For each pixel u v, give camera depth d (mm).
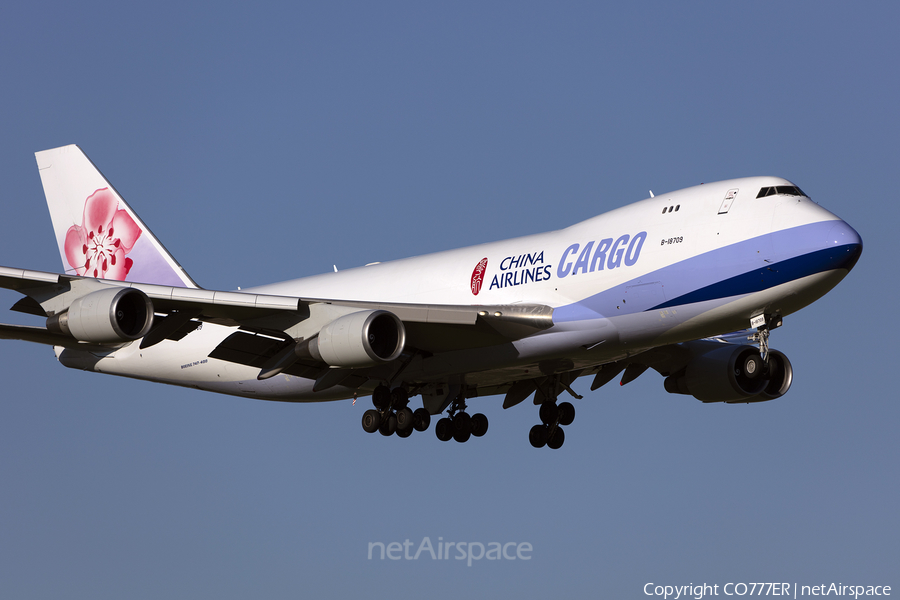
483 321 71625
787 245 64188
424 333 73688
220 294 69750
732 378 82188
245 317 72812
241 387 89938
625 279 68688
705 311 66812
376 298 81688
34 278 68062
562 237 74188
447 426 86688
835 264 63406
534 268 73438
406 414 81375
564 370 76812
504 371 77062
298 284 90188
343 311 70750
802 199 66438
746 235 65562
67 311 68375
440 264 79562
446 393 81938
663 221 69125
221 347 79938
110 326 65812
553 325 70875
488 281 75562
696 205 68375
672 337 69625
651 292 67562
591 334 70250
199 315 71938
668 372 87062
